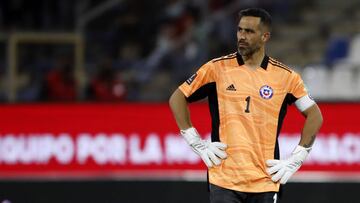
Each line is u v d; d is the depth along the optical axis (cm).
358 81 4138
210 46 4444
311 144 1906
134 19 4675
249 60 1878
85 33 4478
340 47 4431
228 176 1864
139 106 2916
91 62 4422
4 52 4197
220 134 1866
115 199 2917
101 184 2919
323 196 2911
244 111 1850
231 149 1856
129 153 2916
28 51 4147
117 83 3972
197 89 1881
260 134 1852
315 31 4734
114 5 4691
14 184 2903
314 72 4162
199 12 4619
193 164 2919
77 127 2908
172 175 2919
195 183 2919
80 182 2911
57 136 2908
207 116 2877
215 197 1875
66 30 4356
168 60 4434
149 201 2916
